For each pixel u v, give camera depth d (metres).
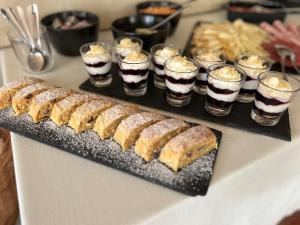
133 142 0.34
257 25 0.70
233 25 0.66
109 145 0.34
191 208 0.30
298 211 0.46
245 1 0.76
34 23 0.46
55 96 0.38
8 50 0.57
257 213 0.40
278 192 0.40
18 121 0.38
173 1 0.70
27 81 0.42
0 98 0.39
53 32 0.51
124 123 0.34
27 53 0.48
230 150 0.35
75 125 0.35
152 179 0.30
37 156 0.33
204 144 0.32
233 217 0.36
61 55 0.56
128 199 0.29
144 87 0.44
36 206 0.28
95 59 0.43
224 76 0.37
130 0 0.66
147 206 0.28
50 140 0.35
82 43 0.53
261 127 0.38
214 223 0.34
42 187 0.30
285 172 0.39
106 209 0.28
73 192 0.29
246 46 0.57
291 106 0.43
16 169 0.32
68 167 0.32
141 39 0.51
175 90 0.40
